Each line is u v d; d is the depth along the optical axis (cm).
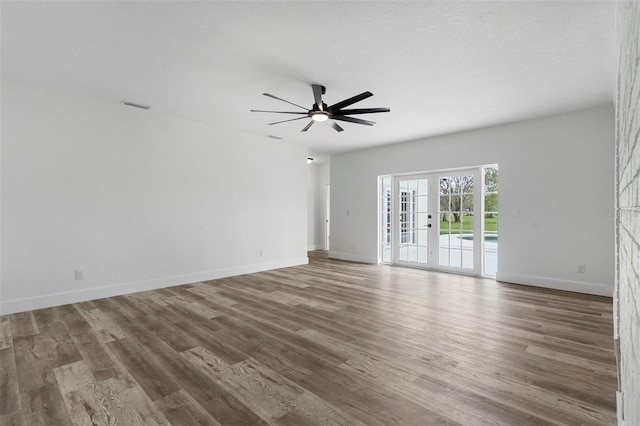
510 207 489
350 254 715
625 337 57
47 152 372
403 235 650
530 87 354
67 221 386
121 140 427
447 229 583
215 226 527
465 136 537
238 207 559
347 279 517
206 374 220
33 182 363
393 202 663
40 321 322
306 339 278
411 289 450
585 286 426
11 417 176
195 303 385
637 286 31
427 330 297
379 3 221
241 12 232
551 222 453
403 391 200
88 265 400
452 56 289
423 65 307
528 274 472
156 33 259
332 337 282
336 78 336
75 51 287
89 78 343
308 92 375
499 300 393
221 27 250
